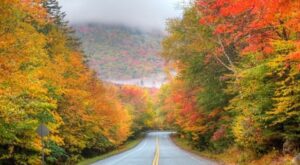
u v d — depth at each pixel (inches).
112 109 2160.4
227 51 1176.8
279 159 746.2
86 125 1455.5
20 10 685.3
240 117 927.0
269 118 753.6
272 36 694.5
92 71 1679.4
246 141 904.3
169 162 1171.3
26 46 686.5
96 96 1675.7
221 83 1268.5
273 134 812.6
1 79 632.4
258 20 639.8
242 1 542.0
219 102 1316.4
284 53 665.0
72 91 1244.5
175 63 1339.8
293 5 414.0
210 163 1090.1
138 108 4985.2
